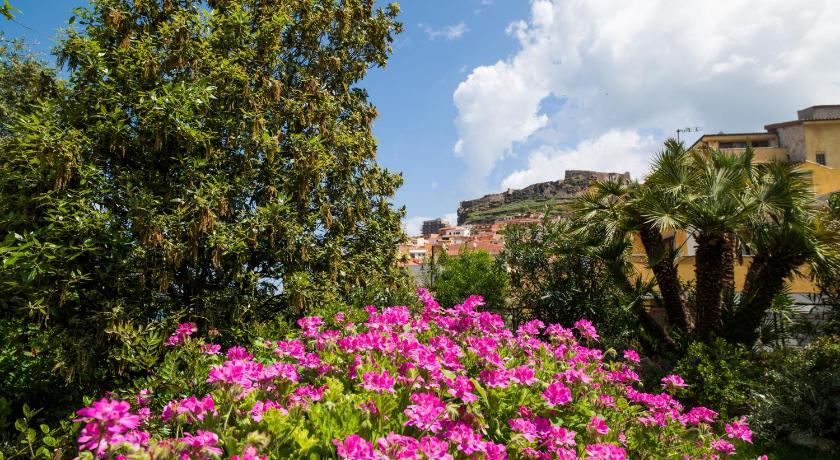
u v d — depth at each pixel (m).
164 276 7.06
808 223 9.23
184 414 2.46
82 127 7.50
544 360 4.21
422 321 4.67
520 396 3.38
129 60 7.62
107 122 6.97
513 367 3.94
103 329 6.38
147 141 7.34
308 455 2.34
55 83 8.70
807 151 27.33
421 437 2.43
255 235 7.88
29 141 6.74
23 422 4.81
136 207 6.66
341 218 10.79
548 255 12.02
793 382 7.33
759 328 10.45
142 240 6.66
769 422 6.94
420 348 3.40
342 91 11.67
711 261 9.62
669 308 10.42
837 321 9.64
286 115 9.70
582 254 11.55
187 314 7.41
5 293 6.41
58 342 6.38
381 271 11.09
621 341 10.57
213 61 8.13
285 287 8.24
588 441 3.17
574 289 11.29
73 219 6.45
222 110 8.50
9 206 6.92
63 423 4.82
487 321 4.50
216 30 8.73
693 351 8.42
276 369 2.93
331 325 5.68
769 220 10.32
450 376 3.17
